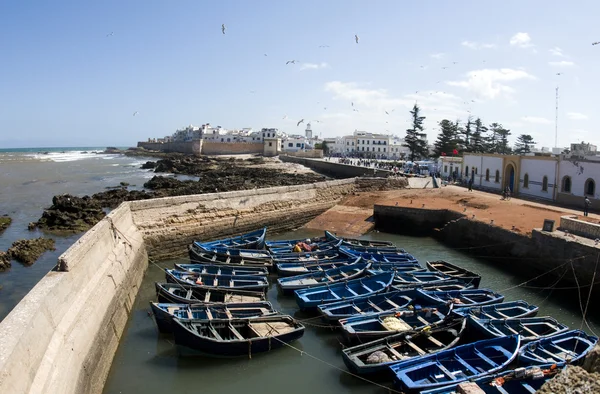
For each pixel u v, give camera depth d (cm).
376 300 2164
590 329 2050
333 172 7781
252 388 1564
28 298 1241
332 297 2261
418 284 2383
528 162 4416
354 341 1753
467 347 1606
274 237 3938
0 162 12388
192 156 12925
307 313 2147
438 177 5853
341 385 1588
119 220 2553
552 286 2522
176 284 2125
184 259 3212
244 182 6456
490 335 1742
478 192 4719
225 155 14225
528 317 1991
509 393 1393
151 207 3120
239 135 16412
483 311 2012
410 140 8656
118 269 2150
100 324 1617
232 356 1706
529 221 3209
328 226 4247
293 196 4284
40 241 3203
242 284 2358
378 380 1566
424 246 3603
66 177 8250
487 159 5084
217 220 3547
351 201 4697
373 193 4859
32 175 8619
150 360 1719
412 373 1484
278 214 4072
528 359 1540
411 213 3969
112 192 5259
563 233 2598
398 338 1712
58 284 1391
